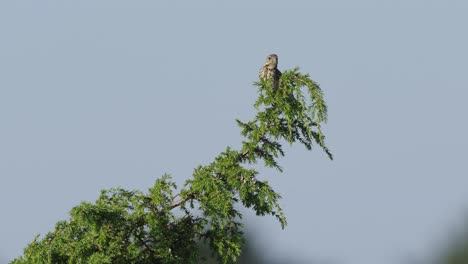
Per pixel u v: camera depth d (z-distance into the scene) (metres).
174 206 16.55
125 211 16.36
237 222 16.83
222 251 16.55
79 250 16.08
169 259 16.42
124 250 16.27
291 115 16.92
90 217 15.98
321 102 17.03
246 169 16.59
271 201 16.55
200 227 16.64
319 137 17.03
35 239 16.45
